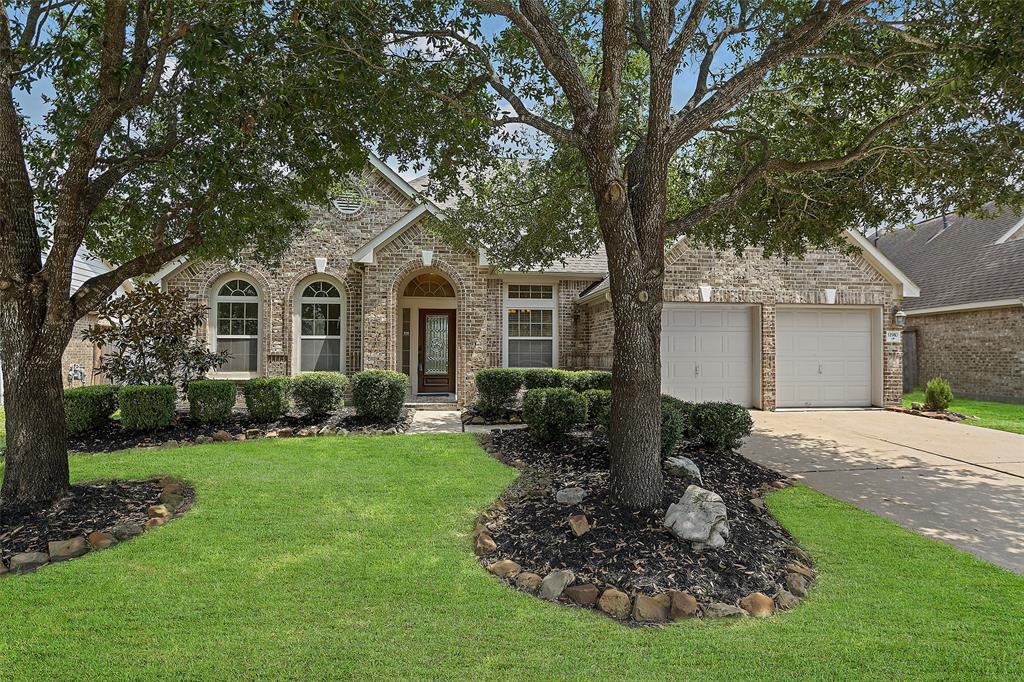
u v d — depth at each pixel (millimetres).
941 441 9820
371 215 14453
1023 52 5078
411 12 6105
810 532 5172
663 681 2930
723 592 3902
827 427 11320
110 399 9672
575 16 7562
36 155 7059
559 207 9367
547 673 2994
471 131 7152
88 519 5191
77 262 14031
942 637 3344
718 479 6648
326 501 5906
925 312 18859
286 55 5609
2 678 2920
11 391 5398
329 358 14141
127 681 2904
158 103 7004
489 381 11844
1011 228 18453
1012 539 5051
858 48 6793
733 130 7723
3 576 4188
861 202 8227
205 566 4309
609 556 4289
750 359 13898
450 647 3234
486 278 14211
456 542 4859
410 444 8859
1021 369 15953
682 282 13414
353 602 3756
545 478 6727
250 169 7000
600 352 13906
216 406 10070
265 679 2924
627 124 7957
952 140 6957
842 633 3398
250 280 13914
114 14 5090
